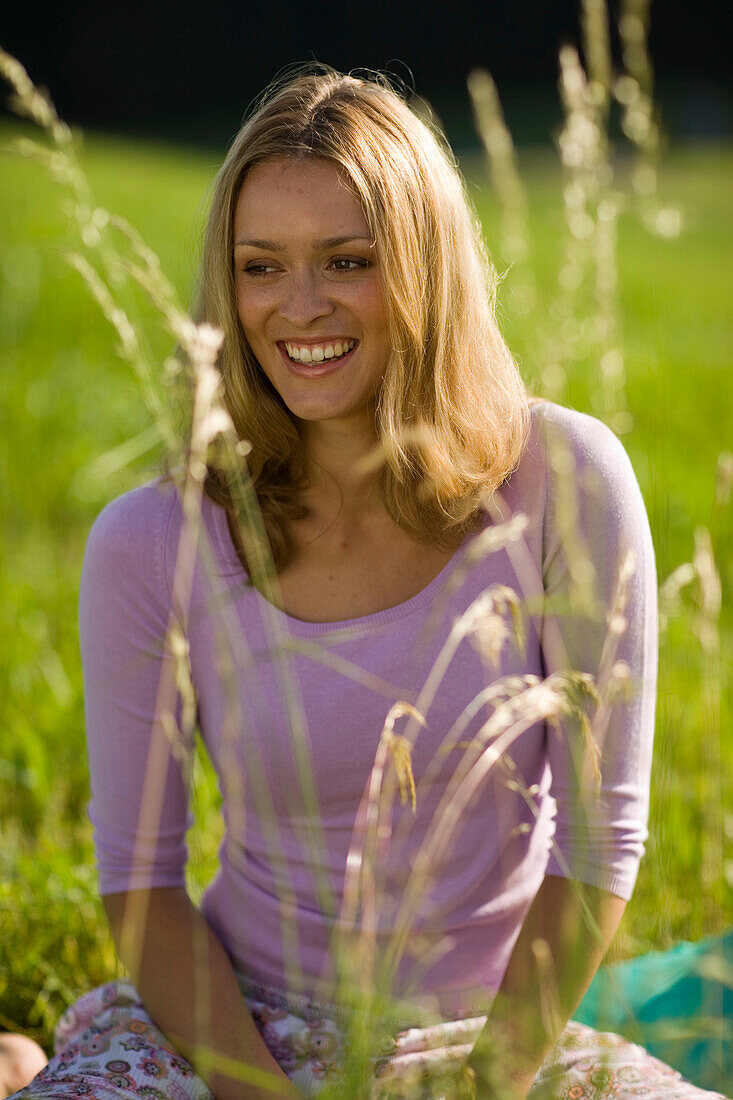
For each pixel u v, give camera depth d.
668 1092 1.62
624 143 18.08
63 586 4.41
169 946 1.84
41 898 2.52
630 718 1.78
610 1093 1.61
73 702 3.45
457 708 1.76
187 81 32.44
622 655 1.78
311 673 1.77
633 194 2.11
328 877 1.81
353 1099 1.43
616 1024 2.02
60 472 5.44
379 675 1.77
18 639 3.85
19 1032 2.30
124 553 1.87
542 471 1.83
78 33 32.94
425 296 1.75
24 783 3.07
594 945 1.72
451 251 1.78
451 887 1.78
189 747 1.95
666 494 1.91
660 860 1.86
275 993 1.84
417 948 1.66
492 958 1.84
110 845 1.95
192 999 1.79
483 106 2.43
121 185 15.28
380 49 35.31
